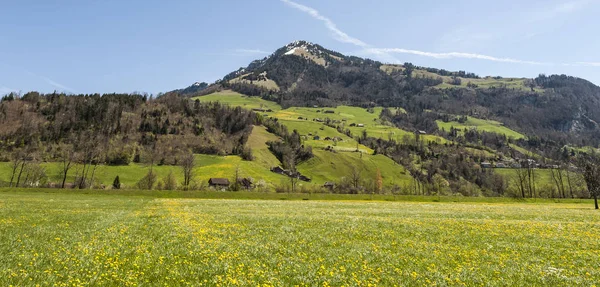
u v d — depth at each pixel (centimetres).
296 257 1612
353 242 2127
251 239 2134
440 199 8106
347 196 8050
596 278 1356
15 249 1539
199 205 5112
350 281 1225
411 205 6138
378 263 1555
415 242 2162
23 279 1093
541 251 1947
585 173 6712
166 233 2223
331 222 3150
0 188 7075
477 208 5559
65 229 2289
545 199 8550
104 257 1454
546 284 1262
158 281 1158
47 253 1491
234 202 6006
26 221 2642
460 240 2288
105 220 2889
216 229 2536
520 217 3991
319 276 1280
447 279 1280
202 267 1352
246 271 1309
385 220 3391
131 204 5016
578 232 2728
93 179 12694
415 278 1299
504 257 1744
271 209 4597
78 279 1109
